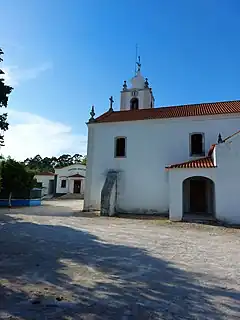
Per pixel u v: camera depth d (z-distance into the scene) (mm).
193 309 3980
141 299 4328
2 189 25812
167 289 4828
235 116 19125
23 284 4922
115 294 4520
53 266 6180
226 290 4832
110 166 21562
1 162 24922
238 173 15641
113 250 8094
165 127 20625
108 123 22156
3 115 12055
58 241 9336
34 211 21797
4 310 3787
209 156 18625
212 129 19453
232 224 15109
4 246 8305
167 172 19984
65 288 4754
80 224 14258
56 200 39594
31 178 28031
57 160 91812
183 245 9211
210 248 8789
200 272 5961
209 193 19797
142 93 28094
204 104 22906
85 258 7020
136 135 21266
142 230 12594
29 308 3869
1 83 11562
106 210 18938
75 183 45938
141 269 6102
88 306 3994
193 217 16922
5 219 15570
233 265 6621
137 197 20328
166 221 16016
